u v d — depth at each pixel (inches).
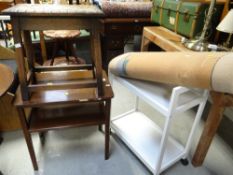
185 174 52.3
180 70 37.7
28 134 44.0
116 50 100.3
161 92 45.9
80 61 89.0
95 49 38.8
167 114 39.8
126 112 68.9
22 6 36.7
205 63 34.6
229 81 31.4
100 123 47.1
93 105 51.8
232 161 56.4
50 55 97.4
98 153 57.0
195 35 58.9
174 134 64.5
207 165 55.0
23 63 36.5
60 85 40.7
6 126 61.3
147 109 76.1
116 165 53.9
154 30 73.5
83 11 34.9
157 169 47.6
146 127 62.4
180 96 44.3
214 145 61.4
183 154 53.7
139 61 46.8
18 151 56.1
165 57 42.4
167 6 67.8
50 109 49.7
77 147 58.5
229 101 43.6
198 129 67.2
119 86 90.3
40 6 37.7
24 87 38.2
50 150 57.0
